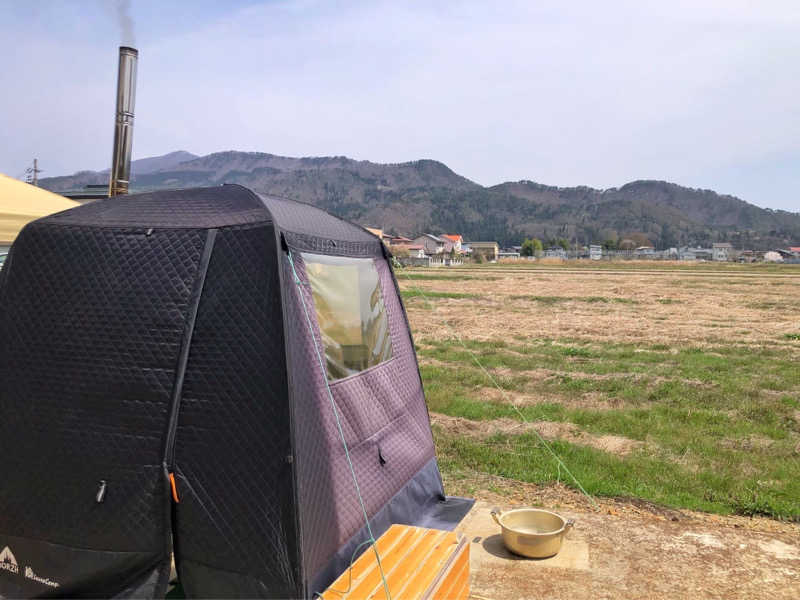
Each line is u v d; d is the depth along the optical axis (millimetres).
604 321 22859
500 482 6984
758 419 9461
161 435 3709
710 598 4555
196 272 3889
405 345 5762
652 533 5641
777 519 6035
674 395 10906
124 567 3729
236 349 3734
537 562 5074
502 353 15492
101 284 3982
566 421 9336
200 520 3654
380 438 4840
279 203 4492
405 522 4973
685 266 91062
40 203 7996
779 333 19531
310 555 3596
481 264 104000
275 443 3596
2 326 4094
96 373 3850
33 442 3885
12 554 3930
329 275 4520
